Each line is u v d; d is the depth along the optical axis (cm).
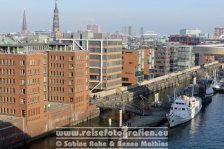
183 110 16900
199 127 16188
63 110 15938
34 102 14175
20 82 13888
